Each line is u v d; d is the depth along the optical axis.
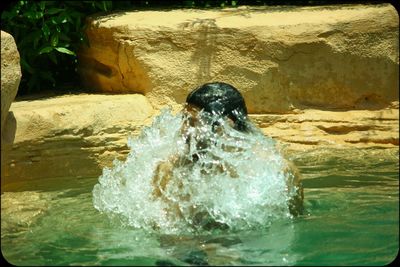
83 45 20.06
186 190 12.12
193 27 18.16
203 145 12.16
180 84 18.17
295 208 12.28
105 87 19.22
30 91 20.00
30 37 19.14
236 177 12.20
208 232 11.55
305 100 18.39
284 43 18.06
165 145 13.07
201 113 12.16
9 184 14.51
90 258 10.48
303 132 17.88
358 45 18.38
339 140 17.84
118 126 16.33
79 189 14.66
